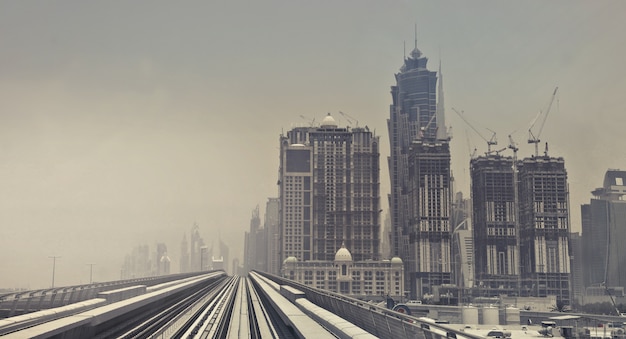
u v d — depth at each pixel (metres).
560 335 110.56
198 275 192.12
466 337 16.83
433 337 18.88
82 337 35.56
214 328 48.16
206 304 81.69
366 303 28.20
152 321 55.84
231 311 67.25
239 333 46.06
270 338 41.47
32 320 31.86
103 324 41.44
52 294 48.03
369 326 27.61
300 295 56.91
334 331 29.69
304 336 29.20
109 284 63.94
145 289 71.44
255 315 59.06
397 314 22.50
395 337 23.00
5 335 27.02
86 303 45.25
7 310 41.66
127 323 49.75
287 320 42.28
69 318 34.72
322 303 44.56
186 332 45.31
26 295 44.03
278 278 111.12
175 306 76.31
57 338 30.48
